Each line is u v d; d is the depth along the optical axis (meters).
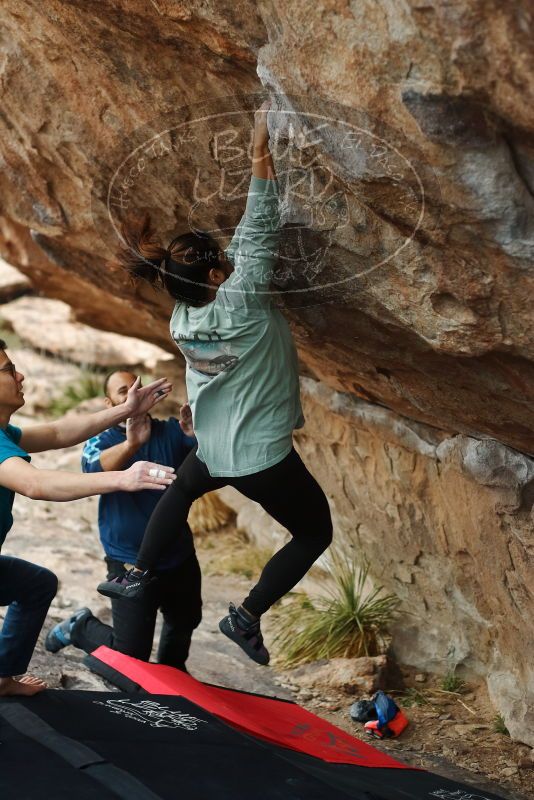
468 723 5.05
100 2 3.06
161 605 4.59
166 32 3.00
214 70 3.04
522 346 3.01
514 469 4.34
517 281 2.75
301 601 6.35
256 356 3.36
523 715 4.78
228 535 7.92
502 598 4.83
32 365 12.12
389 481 5.42
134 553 4.43
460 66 2.22
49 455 9.52
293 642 5.86
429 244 2.88
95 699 3.61
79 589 6.46
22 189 4.58
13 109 3.98
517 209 2.50
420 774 3.59
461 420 4.31
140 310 6.12
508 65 2.16
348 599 5.87
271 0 2.57
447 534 5.12
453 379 3.80
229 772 3.04
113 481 3.15
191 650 5.93
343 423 5.57
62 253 5.48
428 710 5.21
